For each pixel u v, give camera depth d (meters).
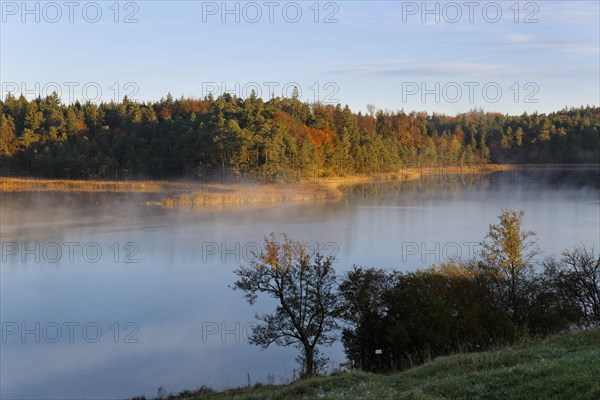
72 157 123.25
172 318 36.31
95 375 27.52
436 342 27.45
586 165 171.50
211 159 112.69
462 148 173.75
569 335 20.22
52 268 49.38
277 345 32.59
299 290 31.80
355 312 30.27
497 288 35.34
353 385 17.62
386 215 79.69
